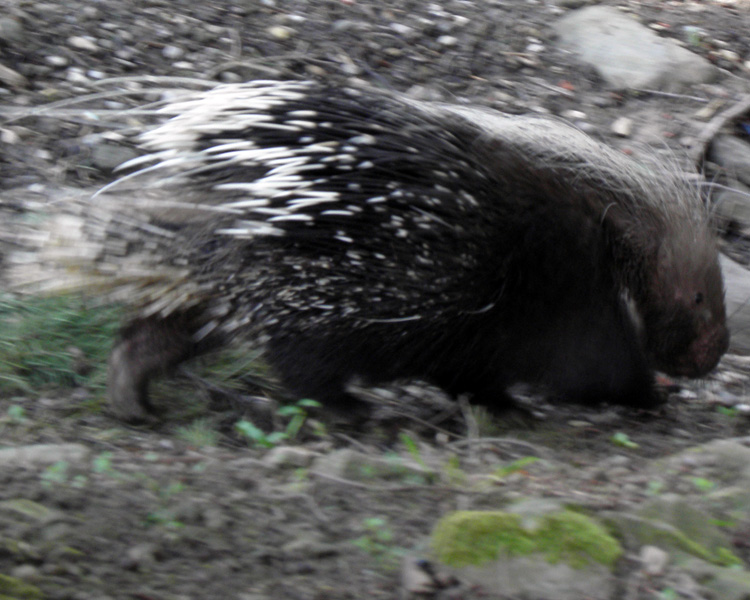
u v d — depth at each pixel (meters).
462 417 5.45
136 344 4.96
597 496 3.83
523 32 9.71
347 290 4.66
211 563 3.11
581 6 10.23
